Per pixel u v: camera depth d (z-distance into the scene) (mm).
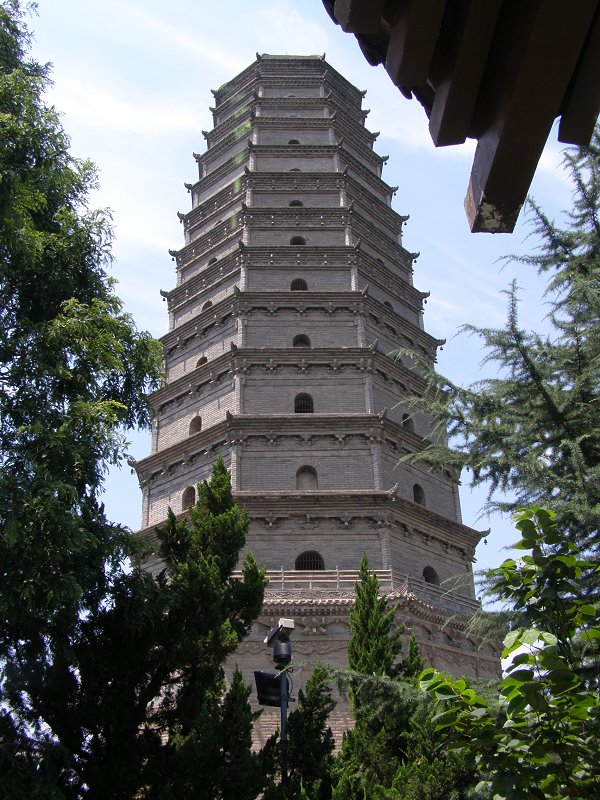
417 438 38906
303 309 41406
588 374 15500
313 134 49719
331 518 35156
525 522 9578
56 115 23125
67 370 20438
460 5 4203
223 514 22297
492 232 4824
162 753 18859
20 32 25078
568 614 9500
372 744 21531
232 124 52188
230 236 45281
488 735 8773
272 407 38531
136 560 21891
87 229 23500
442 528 37938
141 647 19516
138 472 40281
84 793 18656
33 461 18281
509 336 16078
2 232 20016
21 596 17031
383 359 40094
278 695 20000
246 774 17719
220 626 20109
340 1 4406
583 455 15008
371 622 24516
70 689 19250
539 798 8625
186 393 41156
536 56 3926
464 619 33938
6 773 16359
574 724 8703
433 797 18562
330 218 45344
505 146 4281
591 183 17281
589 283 15797
